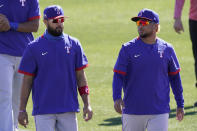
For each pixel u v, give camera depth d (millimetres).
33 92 21797
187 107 35750
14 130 27844
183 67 51656
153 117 22297
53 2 93625
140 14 22094
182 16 82500
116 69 22219
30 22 27047
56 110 21328
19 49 26734
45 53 21297
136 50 22031
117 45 66062
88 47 65375
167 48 22391
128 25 79688
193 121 32062
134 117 22422
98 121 32844
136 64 22016
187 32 69938
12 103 27688
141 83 22062
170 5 92438
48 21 21297
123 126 22969
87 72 50219
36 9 27219
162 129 22312
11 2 26562
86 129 30938
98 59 57312
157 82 22094
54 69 21328
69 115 21688
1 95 26297
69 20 85500
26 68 21500
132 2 98375
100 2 100625
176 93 23188
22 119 21688
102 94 41000
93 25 81125
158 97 22172
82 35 74000
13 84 27516
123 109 22656
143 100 22141
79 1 101875
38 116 21531
